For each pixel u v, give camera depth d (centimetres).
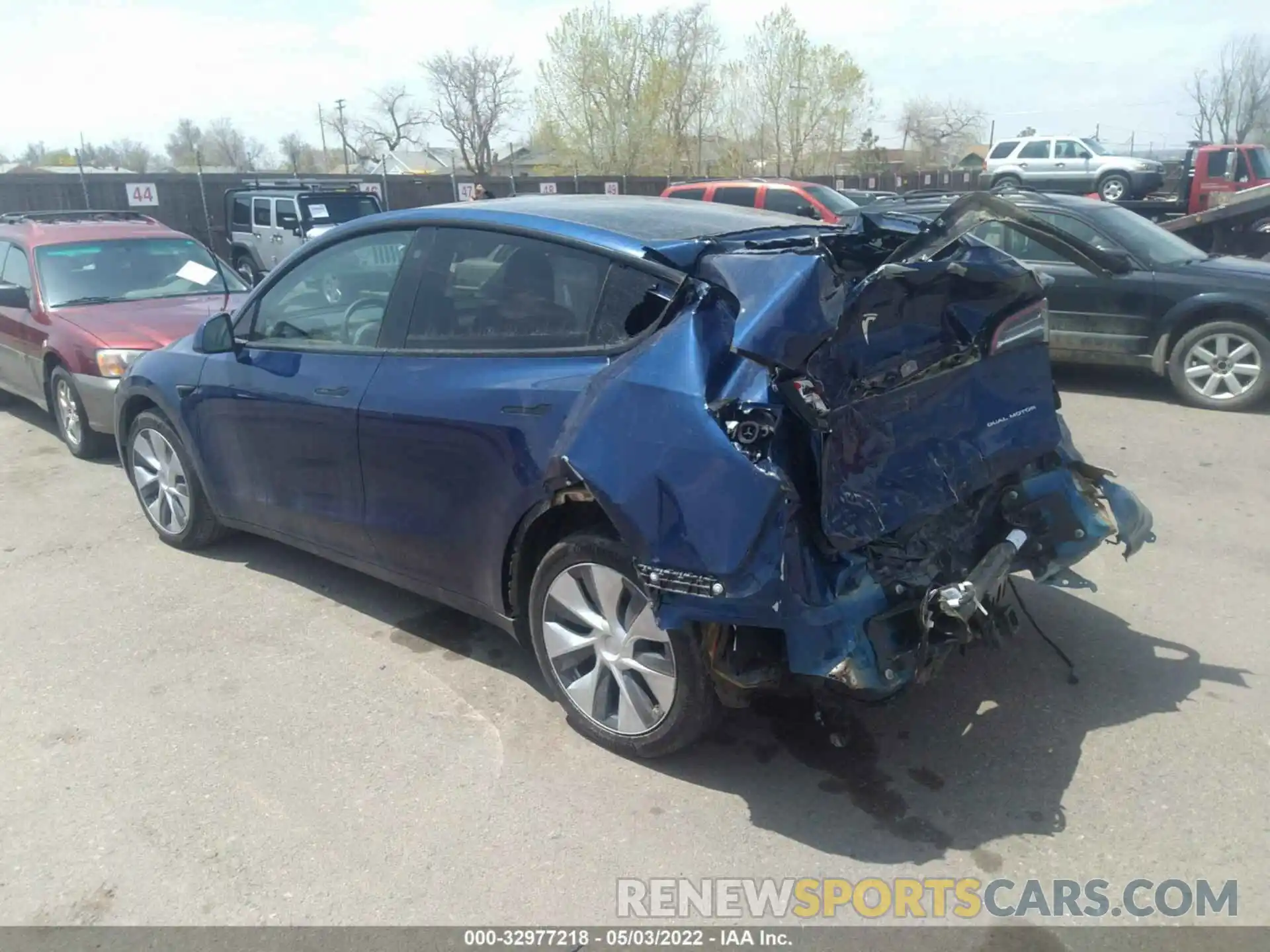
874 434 311
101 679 416
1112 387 925
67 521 612
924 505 322
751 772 348
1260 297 802
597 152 4325
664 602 306
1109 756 350
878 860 304
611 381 313
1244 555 522
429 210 414
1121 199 2755
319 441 434
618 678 349
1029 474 391
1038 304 366
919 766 348
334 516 441
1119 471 671
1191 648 425
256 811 330
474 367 375
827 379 293
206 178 2250
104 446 757
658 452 297
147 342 706
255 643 446
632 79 4300
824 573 295
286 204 1928
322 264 446
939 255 328
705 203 444
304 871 302
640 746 348
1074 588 389
